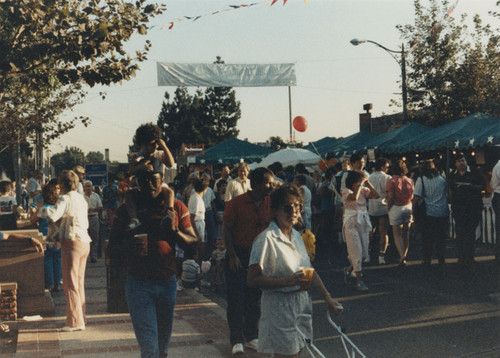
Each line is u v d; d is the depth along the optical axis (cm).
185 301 891
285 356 397
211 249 1151
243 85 2178
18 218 1398
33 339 671
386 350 620
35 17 963
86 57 1029
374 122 4009
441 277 1020
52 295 963
